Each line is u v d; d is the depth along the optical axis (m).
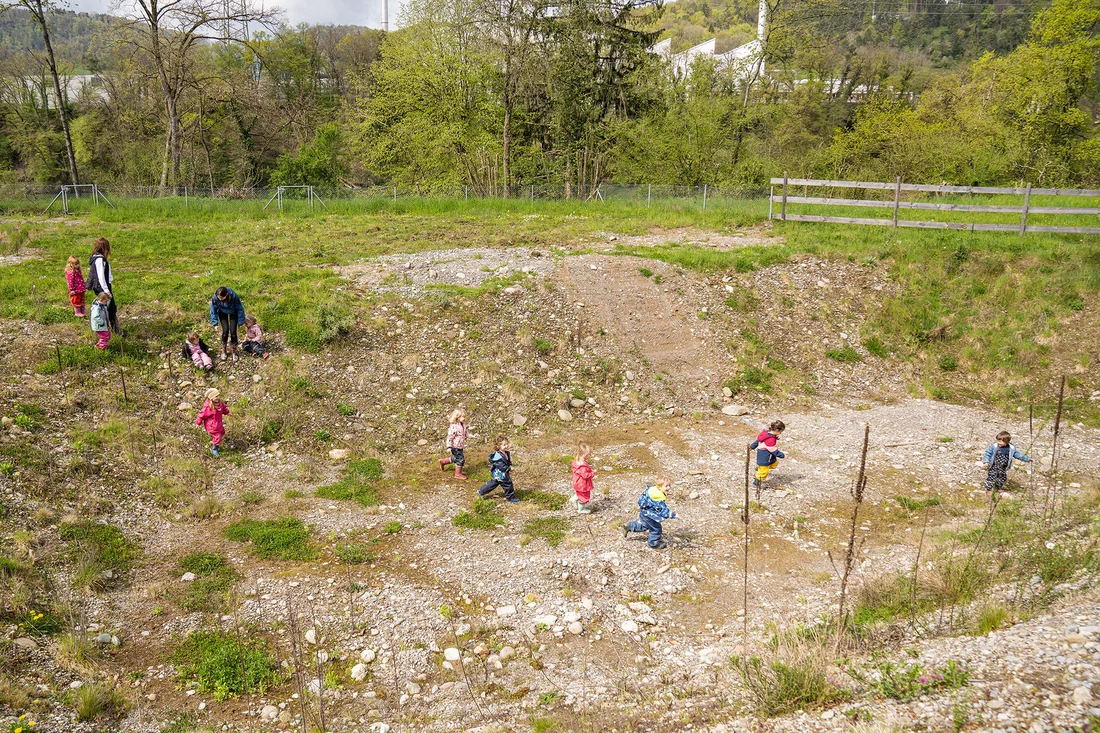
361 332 15.02
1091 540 8.38
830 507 10.62
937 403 15.23
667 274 18.16
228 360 13.62
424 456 12.27
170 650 7.29
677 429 13.56
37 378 12.00
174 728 6.22
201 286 16.05
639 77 38.09
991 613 6.63
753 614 7.96
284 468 11.50
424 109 37.16
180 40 37.59
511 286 16.94
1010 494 10.99
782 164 37.81
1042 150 36.78
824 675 6.07
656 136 35.94
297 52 57.16
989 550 8.66
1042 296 17.70
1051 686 5.16
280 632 7.60
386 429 12.88
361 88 41.16
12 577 7.79
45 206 26.66
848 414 14.48
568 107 37.50
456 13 35.75
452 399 13.73
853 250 19.98
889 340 17.09
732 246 20.75
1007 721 4.89
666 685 6.73
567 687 6.77
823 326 17.28
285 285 16.62
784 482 11.43
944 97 44.94
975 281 18.56
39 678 6.60
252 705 6.57
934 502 10.70
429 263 18.42
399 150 38.12
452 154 37.44
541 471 11.80
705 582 8.66
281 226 23.95
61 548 8.69
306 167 44.75
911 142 35.16
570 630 7.69
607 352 15.45
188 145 45.81
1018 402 15.25
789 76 41.38
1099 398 14.98
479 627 7.75
